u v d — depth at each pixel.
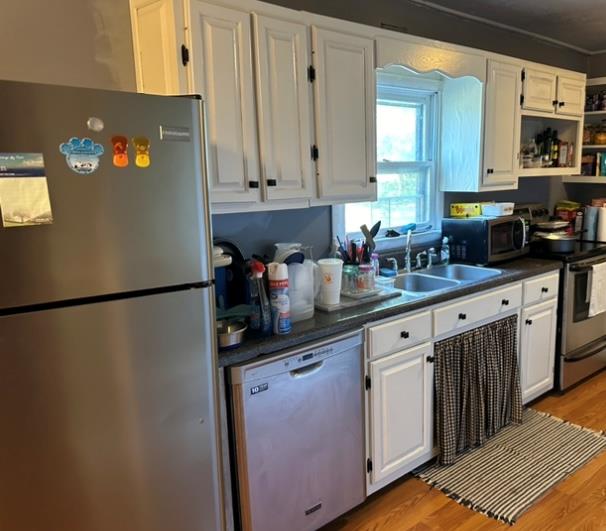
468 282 2.53
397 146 2.97
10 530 1.22
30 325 1.17
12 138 1.09
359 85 2.19
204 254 1.43
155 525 1.46
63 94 1.14
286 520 1.84
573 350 3.18
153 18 1.71
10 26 1.67
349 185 2.22
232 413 1.66
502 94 2.95
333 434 1.94
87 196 1.20
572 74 3.42
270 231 2.38
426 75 2.91
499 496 2.24
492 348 2.57
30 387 1.19
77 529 1.32
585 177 4.03
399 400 2.20
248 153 1.85
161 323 1.37
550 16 3.20
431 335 2.28
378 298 2.23
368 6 2.63
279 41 1.88
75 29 1.79
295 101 1.97
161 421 1.42
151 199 1.30
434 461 2.51
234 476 1.70
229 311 1.79
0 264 1.11
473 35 3.25
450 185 3.09
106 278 1.26
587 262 3.12
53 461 1.25
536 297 2.85
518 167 3.19
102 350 1.28
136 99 1.24
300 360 1.78
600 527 2.03
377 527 2.08
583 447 2.61
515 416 2.77
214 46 1.71
